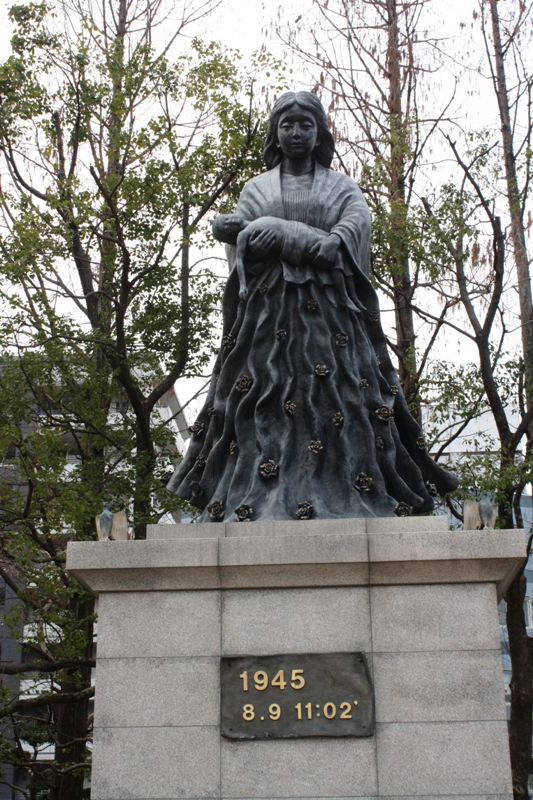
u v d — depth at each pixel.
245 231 6.94
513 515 14.72
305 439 6.57
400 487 6.64
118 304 14.48
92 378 14.99
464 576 5.59
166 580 5.70
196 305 16.03
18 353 14.87
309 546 5.65
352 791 5.27
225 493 6.68
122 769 5.39
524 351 16.38
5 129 15.78
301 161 7.51
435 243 14.51
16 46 15.29
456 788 5.23
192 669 5.57
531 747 14.25
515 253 16.03
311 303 6.81
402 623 5.56
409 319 16.67
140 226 15.02
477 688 5.42
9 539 14.95
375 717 5.41
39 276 16.08
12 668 13.56
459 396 14.34
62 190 14.72
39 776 14.94
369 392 6.77
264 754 5.37
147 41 17.03
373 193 16.38
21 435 14.18
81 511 13.20
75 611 14.62
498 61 17.44
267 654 5.55
